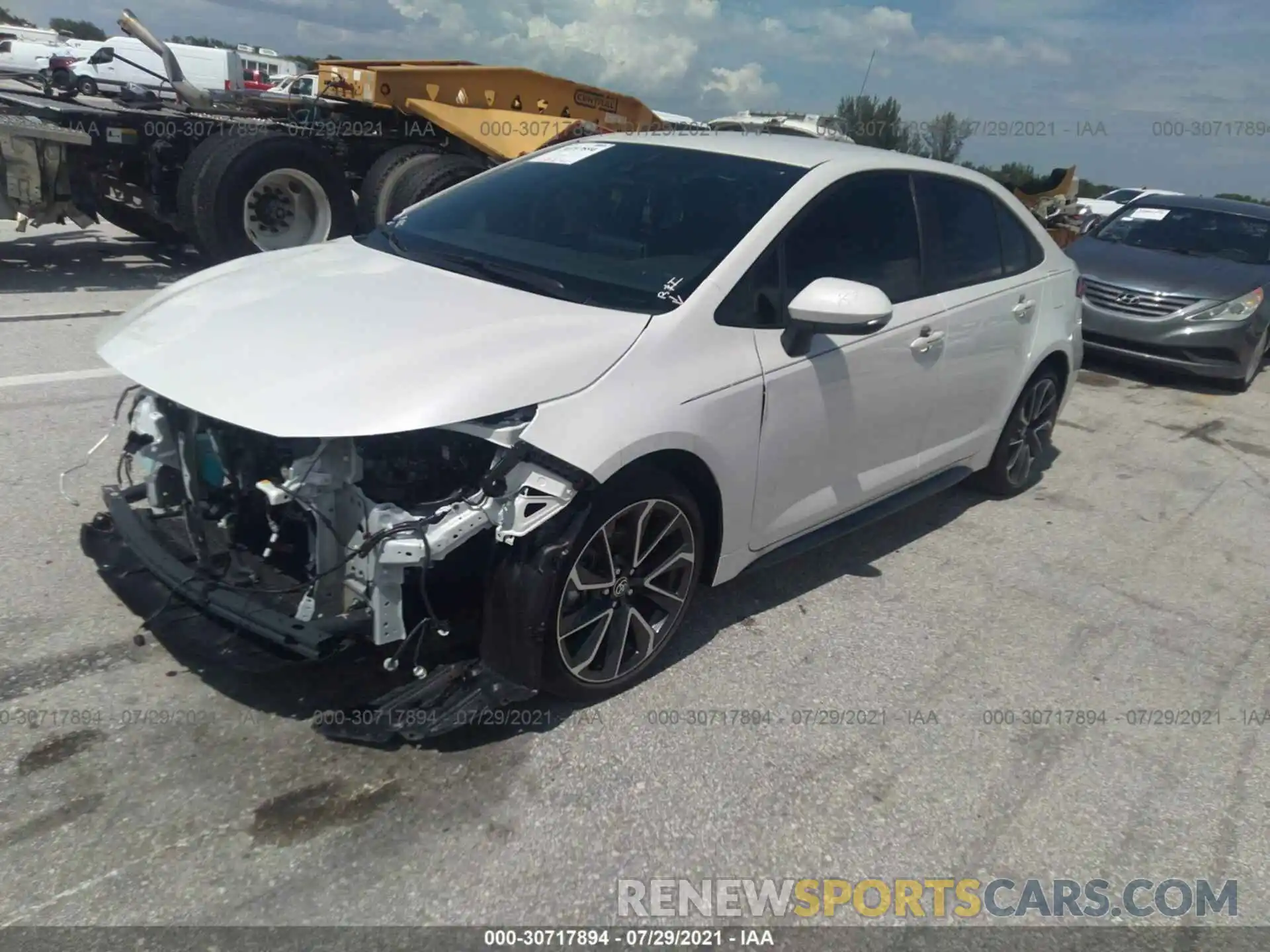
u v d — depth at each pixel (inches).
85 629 137.1
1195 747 140.6
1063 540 208.4
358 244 162.4
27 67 934.4
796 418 146.1
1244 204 397.4
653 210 152.6
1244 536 221.8
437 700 117.3
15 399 211.3
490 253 149.4
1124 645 167.2
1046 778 130.5
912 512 215.3
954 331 177.6
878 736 134.9
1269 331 349.1
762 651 152.2
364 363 114.6
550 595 118.8
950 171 188.2
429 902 100.4
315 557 113.5
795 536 157.9
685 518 134.7
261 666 114.6
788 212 149.3
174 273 355.9
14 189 309.7
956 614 171.2
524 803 114.7
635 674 137.2
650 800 117.6
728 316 137.7
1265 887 115.5
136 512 135.0
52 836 103.0
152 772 112.7
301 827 107.4
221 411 110.3
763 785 122.6
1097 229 400.2
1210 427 305.3
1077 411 309.6
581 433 117.0
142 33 348.8
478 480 117.6
